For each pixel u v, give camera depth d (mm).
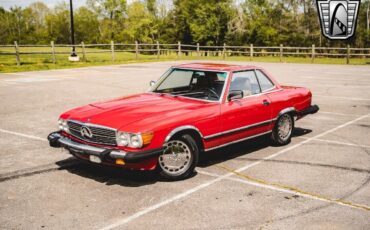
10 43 80812
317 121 8875
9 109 9836
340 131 7914
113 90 13102
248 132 6027
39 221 3895
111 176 5199
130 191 4684
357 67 23500
